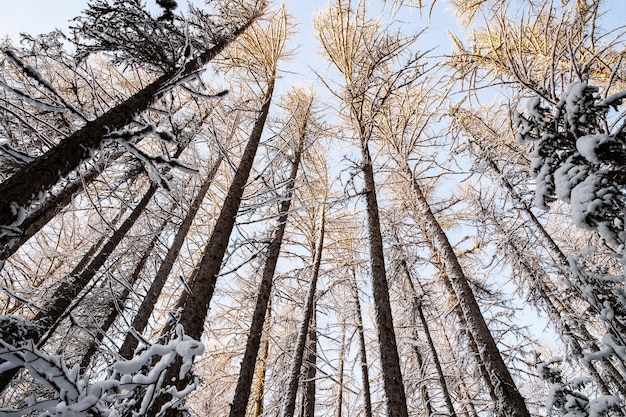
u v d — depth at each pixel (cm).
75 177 541
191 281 853
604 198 230
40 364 161
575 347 687
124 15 413
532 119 298
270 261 737
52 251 794
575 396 313
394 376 463
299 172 1080
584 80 335
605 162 244
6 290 368
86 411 166
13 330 285
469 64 550
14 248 445
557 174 268
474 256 1123
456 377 915
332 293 1165
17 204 242
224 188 1005
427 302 1058
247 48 890
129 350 589
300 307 1068
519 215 862
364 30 852
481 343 562
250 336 620
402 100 778
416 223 1071
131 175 724
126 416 202
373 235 650
